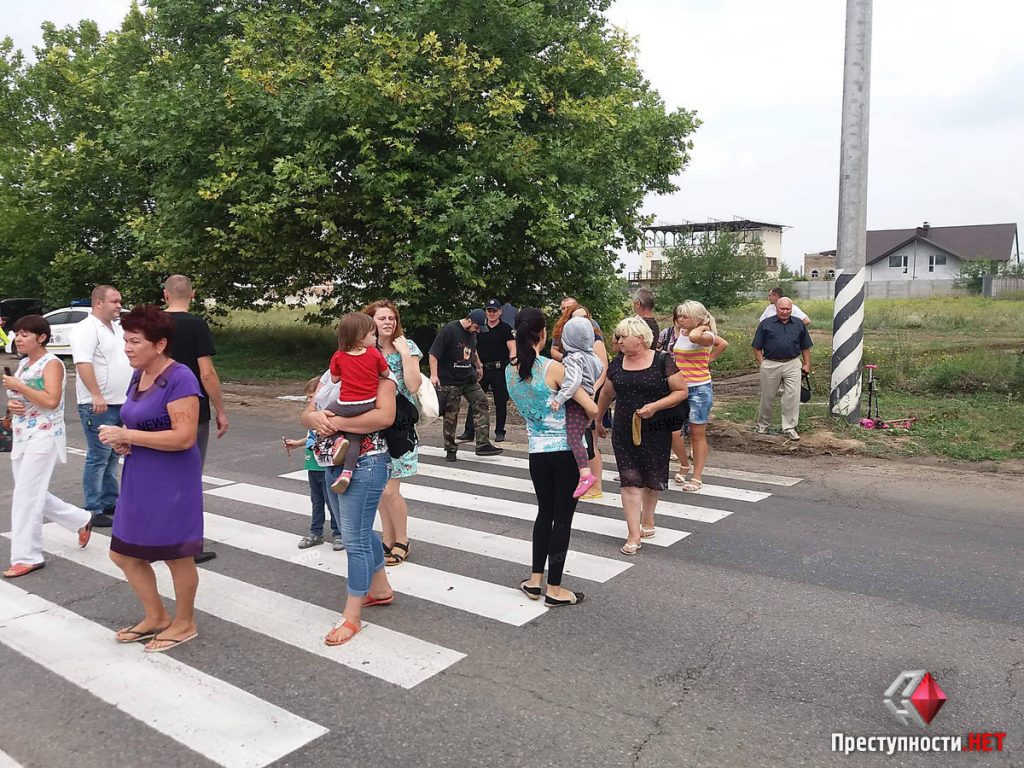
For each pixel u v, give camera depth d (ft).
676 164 66.28
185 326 18.28
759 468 27.09
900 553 18.08
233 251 56.39
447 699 11.71
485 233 47.21
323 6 56.95
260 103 48.21
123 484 13.15
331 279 59.11
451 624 14.44
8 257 88.17
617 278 59.36
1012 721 10.89
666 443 18.26
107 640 13.96
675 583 16.38
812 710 11.23
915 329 82.64
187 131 52.75
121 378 20.44
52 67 81.76
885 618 14.44
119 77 76.18
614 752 10.25
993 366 43.86
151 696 11.89
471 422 32.78
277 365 65.21
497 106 47.78
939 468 26.68
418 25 50.19
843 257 32.37
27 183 80.12
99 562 18.19
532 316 15.11
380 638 13.85
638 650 13.26
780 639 13.61
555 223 47.67
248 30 51.24
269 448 32.48
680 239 133.18
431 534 19.98
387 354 16.02
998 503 22.17
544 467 15.24
